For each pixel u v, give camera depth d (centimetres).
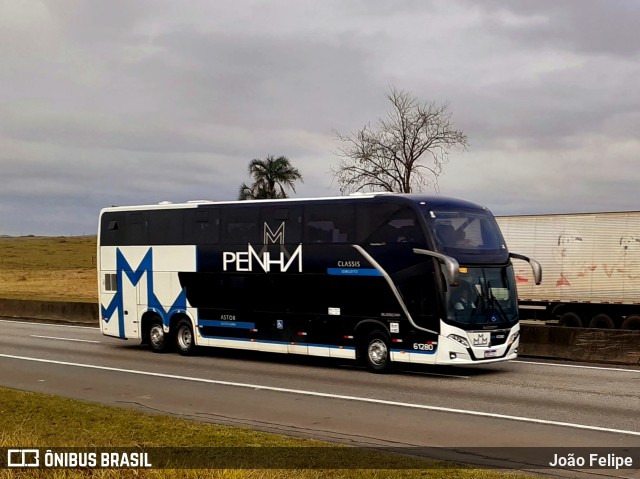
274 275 2159
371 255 1980
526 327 2330
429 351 1878
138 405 1489
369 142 4341
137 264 2495
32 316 4019
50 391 1677
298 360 2264
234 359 2286
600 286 3180
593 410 1409
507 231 3444
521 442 1143
